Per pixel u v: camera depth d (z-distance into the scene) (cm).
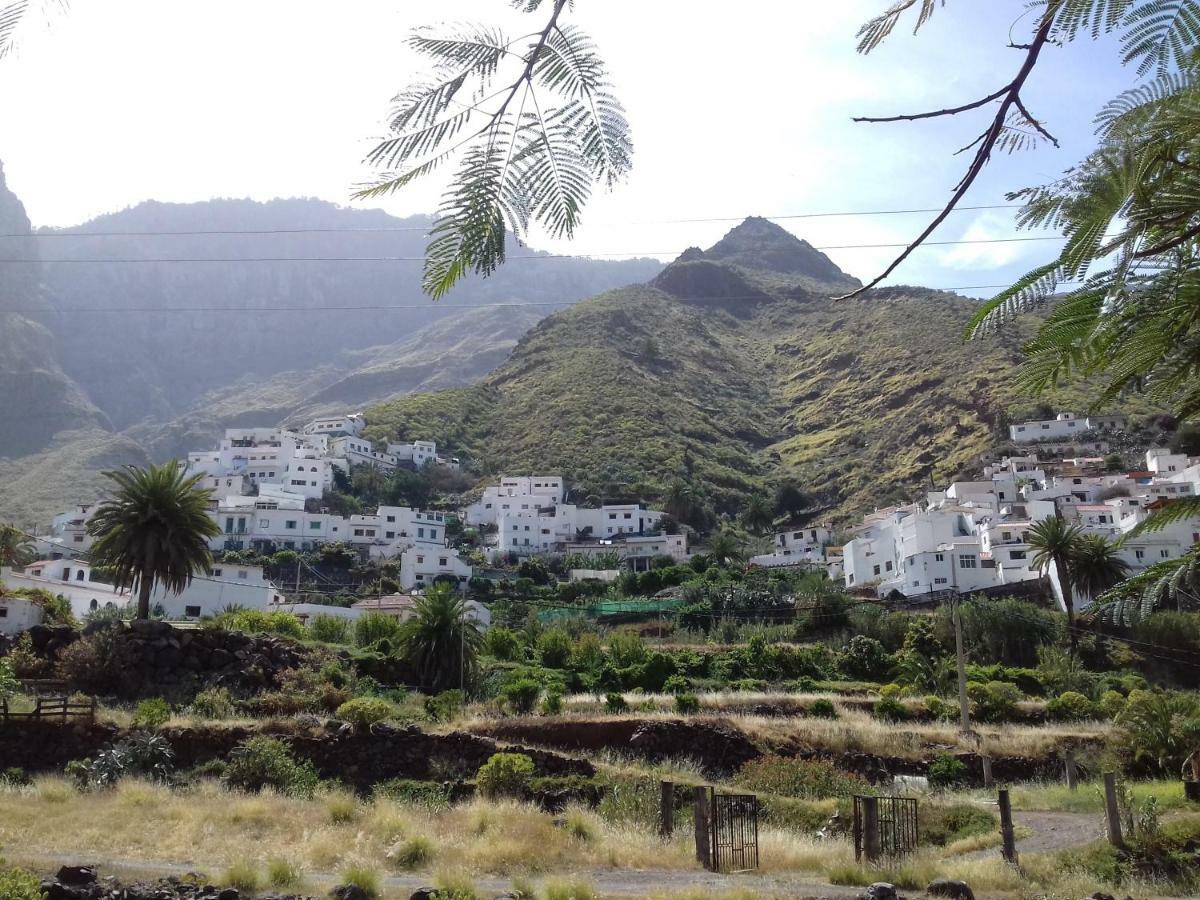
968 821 2200
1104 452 8100
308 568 7844
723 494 10850
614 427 12419
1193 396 178
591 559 8581
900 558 6869
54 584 5434
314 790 2286
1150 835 1761
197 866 1464
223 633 3694
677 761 2834
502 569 8344
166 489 3797
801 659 4884
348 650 4144
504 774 2288
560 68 179
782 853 1748
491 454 12381
